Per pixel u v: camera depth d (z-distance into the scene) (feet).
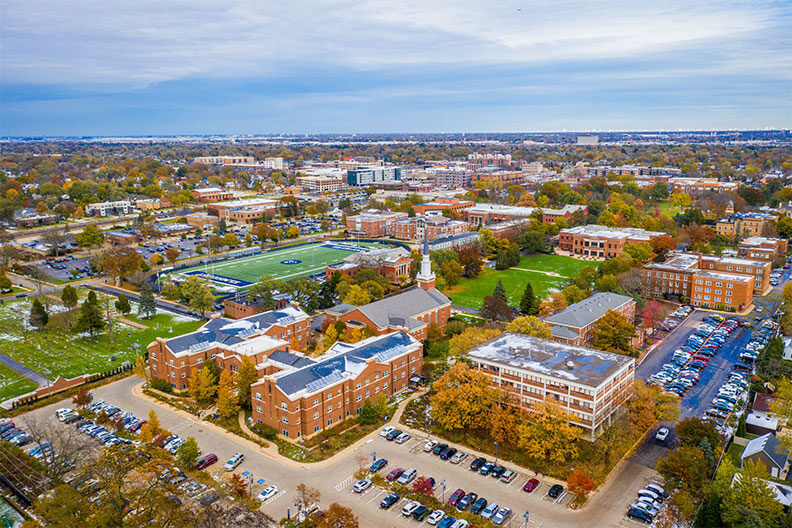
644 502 330.13
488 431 409.08
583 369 404.36
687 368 521.65
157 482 319.68
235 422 434.30
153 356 504.84
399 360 485.97
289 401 401.90
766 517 297.33
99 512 304.50
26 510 342.23
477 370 429.38
